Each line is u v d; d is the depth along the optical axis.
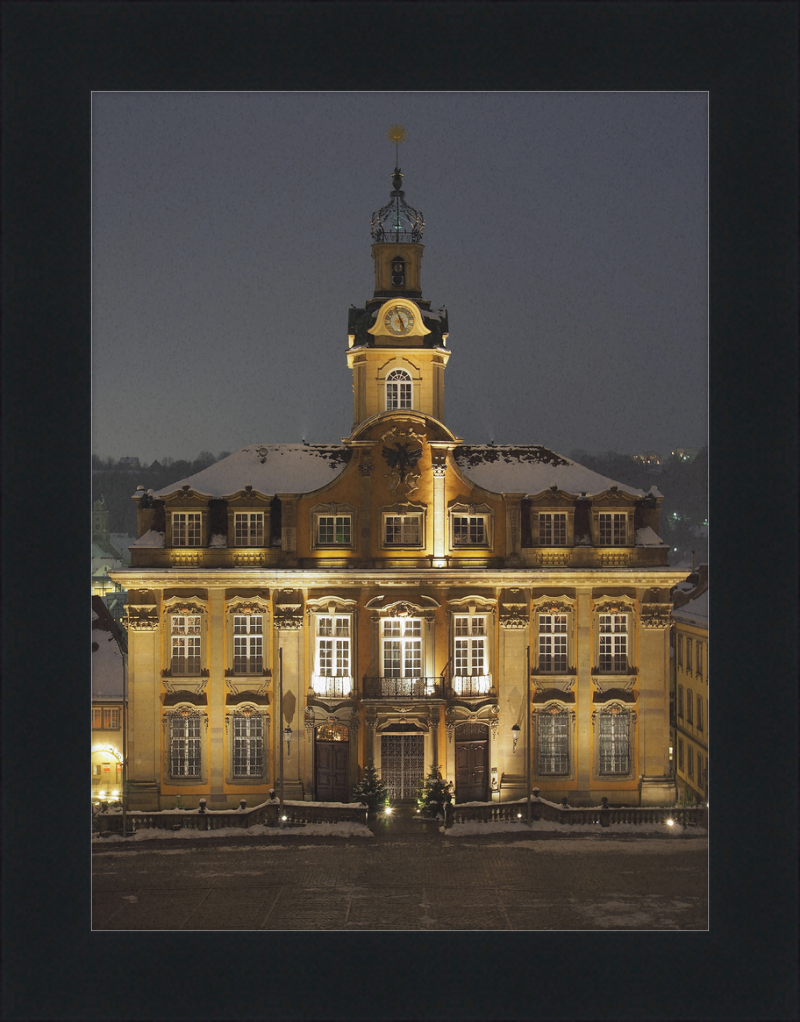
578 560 43.34
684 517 52.88
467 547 43.28
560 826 38.50
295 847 35.62
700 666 52.72
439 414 45.47
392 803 41.69
